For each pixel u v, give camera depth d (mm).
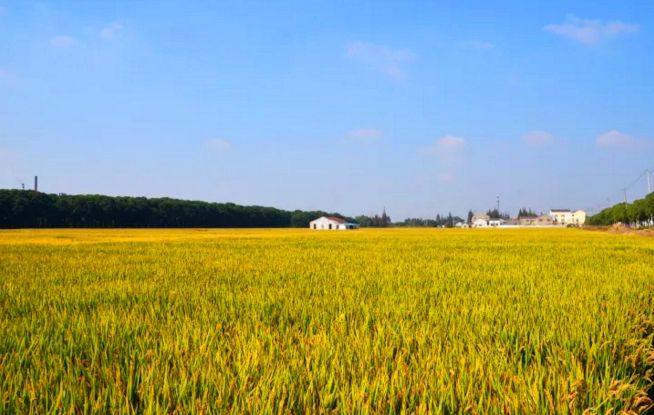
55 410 3174
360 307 7141
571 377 3756
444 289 9320
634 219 94438
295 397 3498
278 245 27938
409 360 4504
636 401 3600
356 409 3287
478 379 3885
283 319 6332
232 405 3287
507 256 18438
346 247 25500
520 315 6312
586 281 10453
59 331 5520
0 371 3949
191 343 5000
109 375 3836
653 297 8227
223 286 9562
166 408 3229
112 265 14680
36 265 14688
